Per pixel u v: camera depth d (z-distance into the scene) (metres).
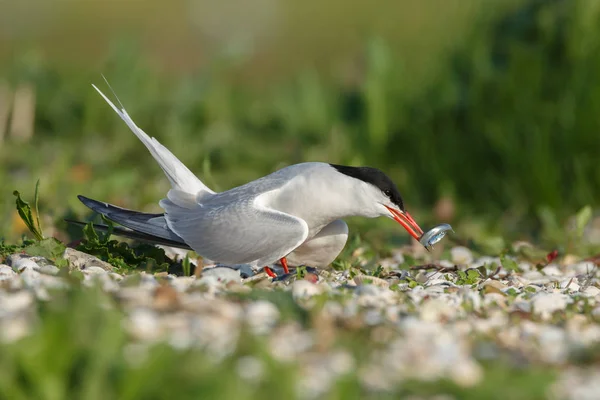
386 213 9.37
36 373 4.87
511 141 14.91
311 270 8.91
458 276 9.16
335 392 4.99
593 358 5.94
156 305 6.49
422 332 6.29
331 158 16.59
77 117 18.92
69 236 10.05
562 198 14.65
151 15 30.97
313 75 19.39
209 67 20.72
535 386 5.26
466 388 5.30
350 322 6.32
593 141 14.60
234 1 32.72
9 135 18.02
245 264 8.91
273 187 9.24
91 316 5.54
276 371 4.99
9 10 31.09
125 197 14.30
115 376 4.97
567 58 15.09
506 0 16.20
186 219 9.11
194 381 4.93
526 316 7.04
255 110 19.00
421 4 27.62
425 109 16.11
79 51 26.23
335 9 31.56
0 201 13.04
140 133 9.72
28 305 6.39
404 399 5.21
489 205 14.98
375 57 16.73
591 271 9.91
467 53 16.11
